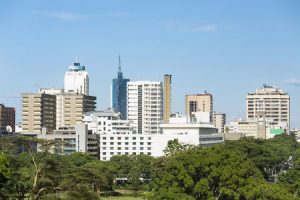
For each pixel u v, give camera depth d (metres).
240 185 141.88
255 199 141.12
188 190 142.62
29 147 120.44
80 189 111.00
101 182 137.88
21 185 121.19
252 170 153.50
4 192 114.50
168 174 144.88
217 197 143.25
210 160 143.00
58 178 115.06
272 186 145.50
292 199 143.75
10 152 129.12
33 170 120.25
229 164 144.75
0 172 118.25
